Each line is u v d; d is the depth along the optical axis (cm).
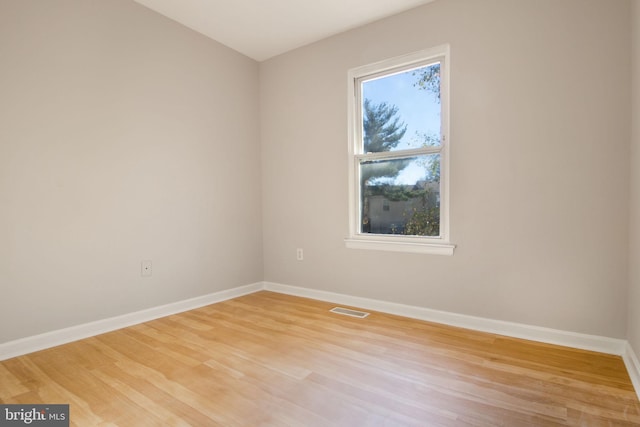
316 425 144
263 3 274
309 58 342
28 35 221
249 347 225
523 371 188
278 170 372
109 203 261
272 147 376
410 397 164
